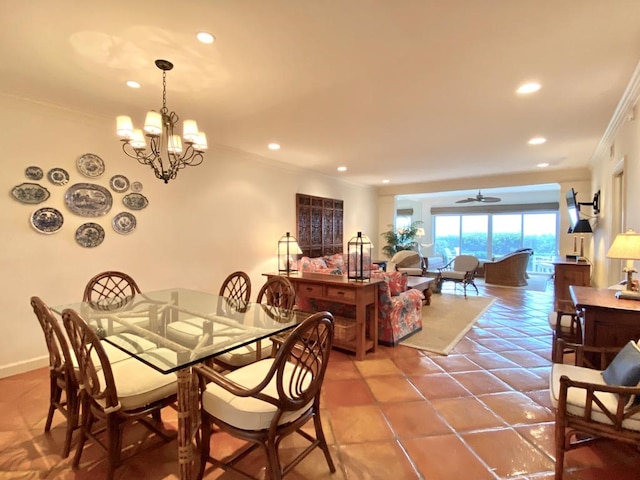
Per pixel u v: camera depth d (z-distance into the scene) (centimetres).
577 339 273
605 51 206
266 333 189
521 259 741
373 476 172
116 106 297
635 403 150
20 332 285
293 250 418
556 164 564
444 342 367
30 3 160
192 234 413
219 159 444
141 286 362
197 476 163
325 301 382
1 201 272
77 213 313
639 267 276
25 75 238
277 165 536
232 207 463
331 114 319
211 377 152
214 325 207
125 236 348
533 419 220
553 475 171
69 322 164
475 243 1044
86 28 182
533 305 550
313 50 205
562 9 167
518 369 296
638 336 207
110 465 159
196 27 182
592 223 552
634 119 281
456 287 730
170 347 170
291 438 204
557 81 249
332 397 250
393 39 194
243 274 328
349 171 624
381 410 232
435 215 1106
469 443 196
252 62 220
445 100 285
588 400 154
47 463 180
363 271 355
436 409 233
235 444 198
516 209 959
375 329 343
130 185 351
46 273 296
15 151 277
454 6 165
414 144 430
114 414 159
